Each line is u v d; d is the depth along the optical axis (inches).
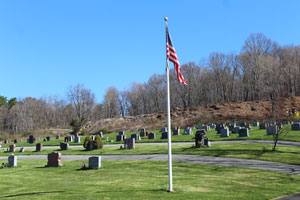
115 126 2896.2
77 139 1972.2
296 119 1839.3
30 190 589.9
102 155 1205.1
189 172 724.0
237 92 3949.3
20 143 2258.9
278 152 922.7
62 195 517.0
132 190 538.0
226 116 2559.1
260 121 2239.2
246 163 798.5
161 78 4431.6
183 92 4005.9
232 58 3895.2
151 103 4520.2
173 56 550.0
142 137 1894.7
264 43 3715.6
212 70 3993.6
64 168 903.7
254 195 485.4
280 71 3184.1
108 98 4564.5
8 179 760.3
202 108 2955.2
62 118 4559.5
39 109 4411.9
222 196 477.1
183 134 1800.0
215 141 1357.0
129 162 941.2
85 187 591.2
